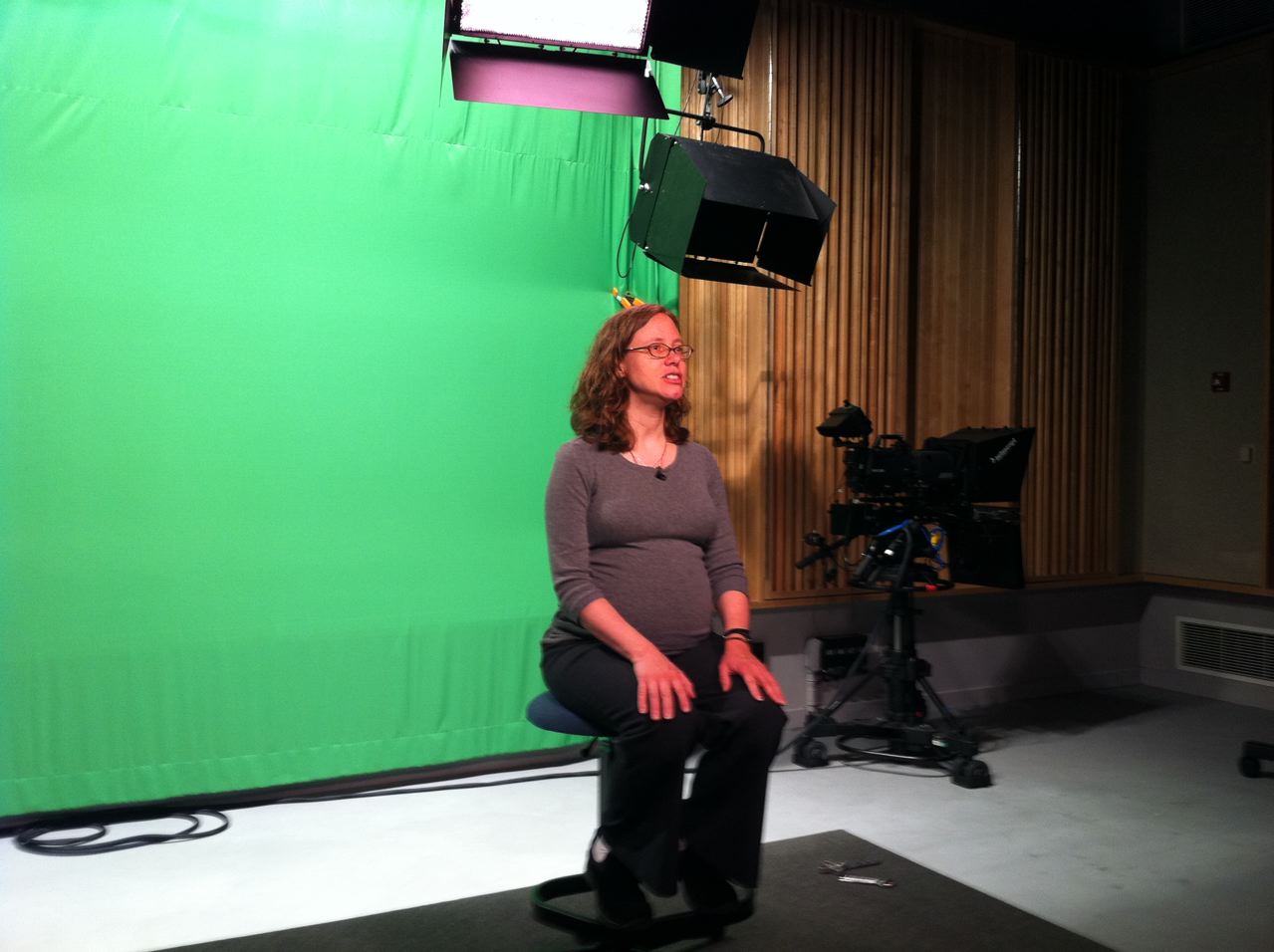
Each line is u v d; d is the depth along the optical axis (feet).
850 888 8.40
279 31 10.32
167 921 7.84
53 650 9.55
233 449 10.16
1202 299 15.72
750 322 13.24
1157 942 7.62
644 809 6.73
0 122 9.34
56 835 9.66
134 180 9.78
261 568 10.28
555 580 7.11
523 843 9.56
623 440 7.40
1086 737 13.48
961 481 11.84
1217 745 13.14
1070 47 15.70
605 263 11.91
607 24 10.44
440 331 11.05
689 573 7.29
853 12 13.82
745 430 13.24
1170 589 16.24
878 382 14.16
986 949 7.35
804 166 13.46
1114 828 10.11
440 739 11.14
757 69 13.15
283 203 10.35
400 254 10.86
